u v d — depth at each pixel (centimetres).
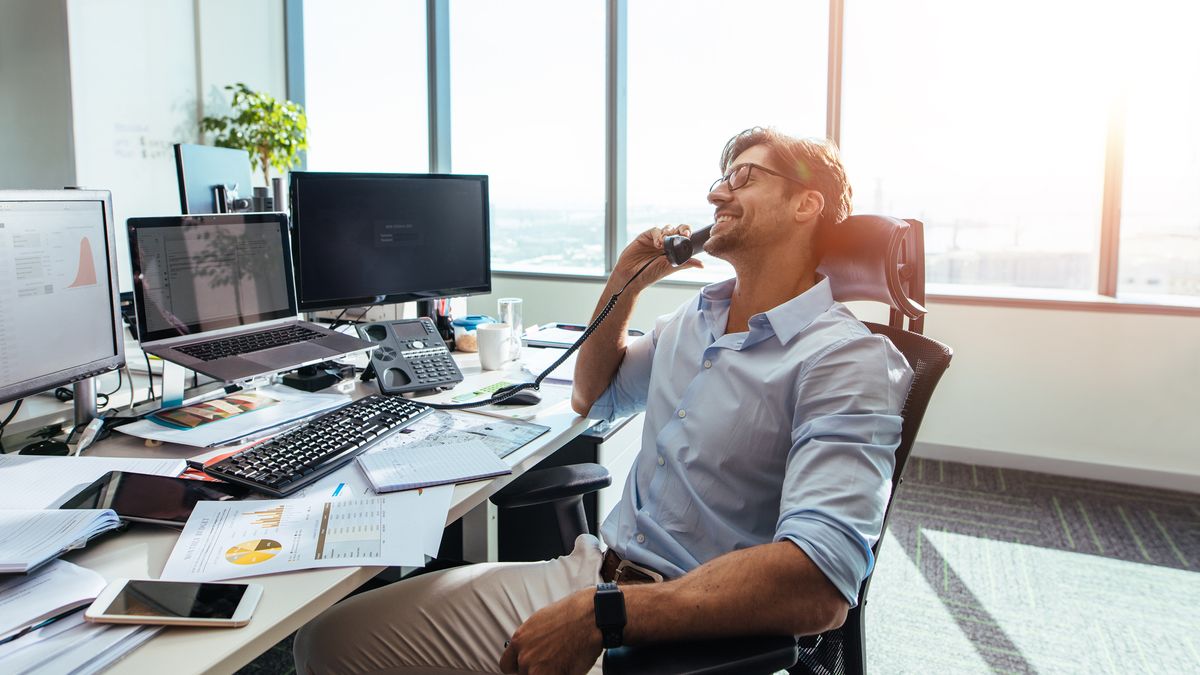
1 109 404
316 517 100
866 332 106
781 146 113
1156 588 220
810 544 85
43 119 394
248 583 82
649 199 398
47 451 129
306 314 240
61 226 127
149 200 423
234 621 75
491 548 171
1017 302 309
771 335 111
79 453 125
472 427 145
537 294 423
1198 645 191
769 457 108
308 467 115
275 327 175
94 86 393
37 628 73
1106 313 297
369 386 173
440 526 99
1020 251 324
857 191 340
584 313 414
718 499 110
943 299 321
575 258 419
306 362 161
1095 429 306
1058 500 285
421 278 201
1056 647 191
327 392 165
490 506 169
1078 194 312
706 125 375
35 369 123
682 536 112
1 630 71
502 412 156
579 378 150
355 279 190
